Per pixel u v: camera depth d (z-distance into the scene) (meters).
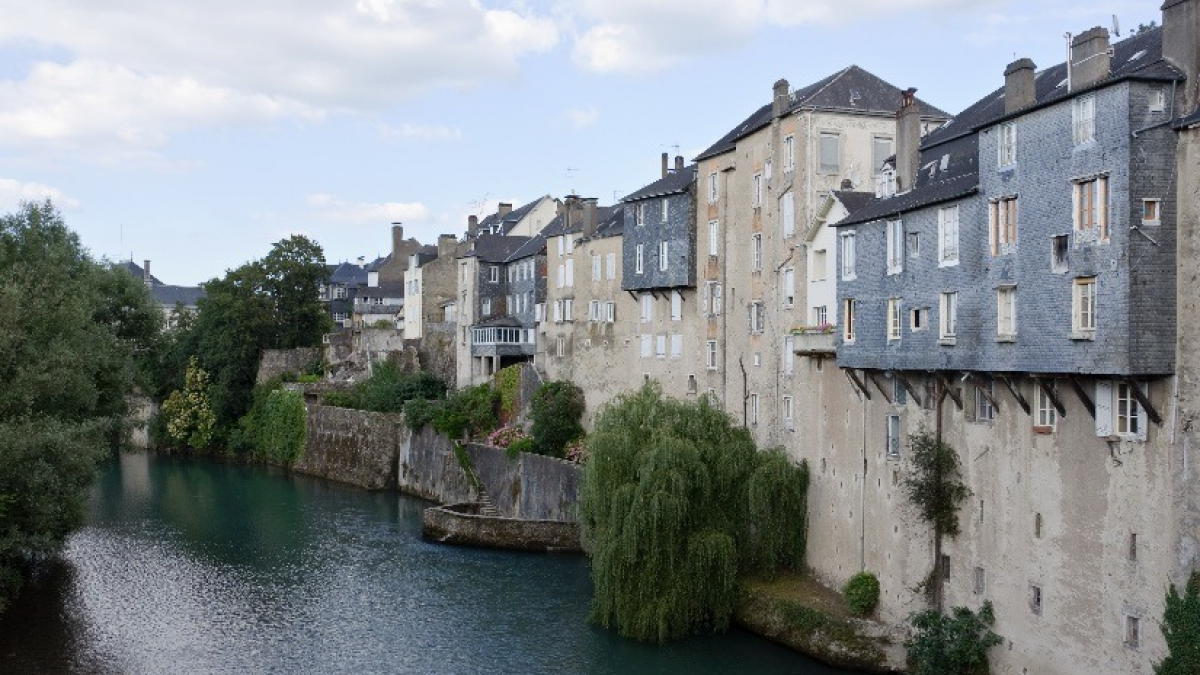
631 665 38.44
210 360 106.88
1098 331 27.72
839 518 42.31
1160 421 27.09
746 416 54.72
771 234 51.78
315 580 51.59
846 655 37.59
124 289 59.19
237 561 55.69
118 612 45.81
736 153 56.28
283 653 40.50
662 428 43.09
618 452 42.69
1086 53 29.53
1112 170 27.34
